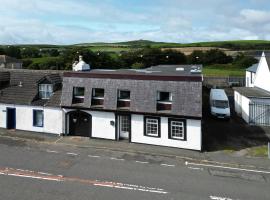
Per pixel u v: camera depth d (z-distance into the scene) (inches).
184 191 669.9
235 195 655.8
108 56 3351.4
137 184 700.7
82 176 739.4
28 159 856.9
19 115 1182.9
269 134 1189.7
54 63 3284.9
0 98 1201.4
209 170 814.5
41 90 1213.7
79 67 1393.9
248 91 1528.1
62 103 1115.9
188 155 940.0
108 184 695.1
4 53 4424.2
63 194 634.2
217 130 1238.3
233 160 900.6
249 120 1334.9
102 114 1083.9
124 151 962.7
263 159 913.5
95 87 1094.4
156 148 1000.2
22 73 1323.8
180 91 1005.2
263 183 730.2
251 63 3435.0
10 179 707.4
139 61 3535.9
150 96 1031.0
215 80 2463.1
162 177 749.3
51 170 775.1
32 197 614.5
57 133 1136.8
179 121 1000.9
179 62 3708.2
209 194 657.6
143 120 1037.8
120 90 1075.3
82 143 1035.9
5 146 979.9
